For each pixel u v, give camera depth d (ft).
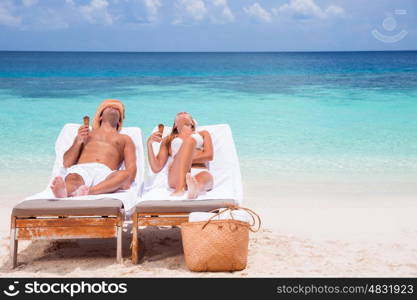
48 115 44.34
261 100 53.67
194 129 18.15
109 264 13.94
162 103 51.16
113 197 14.46
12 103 50.57
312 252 14.96
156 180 17.51
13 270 13.47
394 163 29.40
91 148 17.07
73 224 13.42
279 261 14.10
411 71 88.22
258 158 30.32
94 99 54.13
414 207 20.88
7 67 96.68
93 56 165.07
